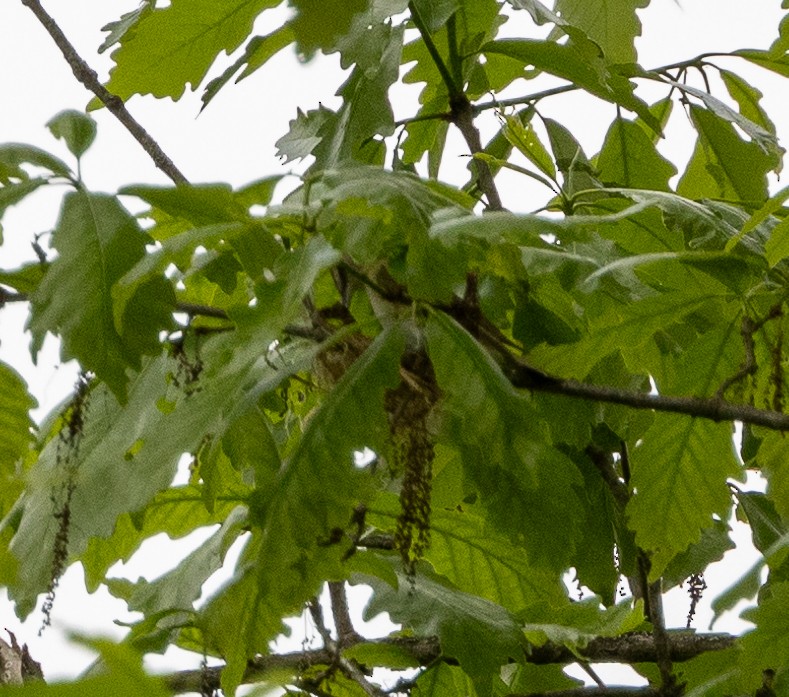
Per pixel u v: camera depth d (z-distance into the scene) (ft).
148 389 5.84
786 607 5.76
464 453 5.67
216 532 6.26
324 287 5.87
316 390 5.87
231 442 5.77
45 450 5.94
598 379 6.18
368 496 5.56
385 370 5.57
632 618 6.20
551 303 6.06
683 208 6.00
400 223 5.51
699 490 6.04
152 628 5.98
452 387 5.57
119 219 5.52
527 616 6.26
